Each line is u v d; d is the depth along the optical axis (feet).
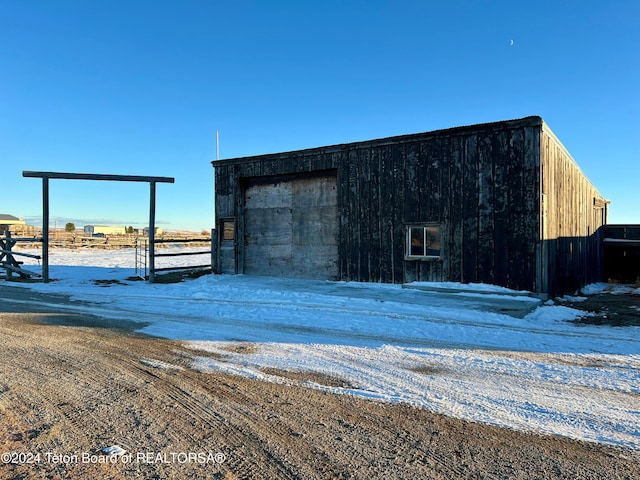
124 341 20.71
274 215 48.96
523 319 26.18
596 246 61.98
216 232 52.85
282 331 22.89
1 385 14.65
